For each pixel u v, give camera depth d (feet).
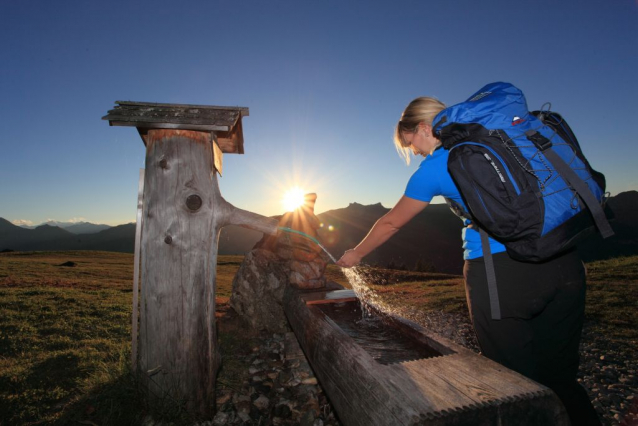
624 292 23.63
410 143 7.72
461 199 6.53
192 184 9.04
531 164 5.46
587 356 13.61
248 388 10.73
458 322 20.11
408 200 6.95
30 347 13.16
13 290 26.86
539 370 6.60
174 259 8.89
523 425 4.63
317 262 14.33
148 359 8.83
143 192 9.18
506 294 6.14
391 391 4.97
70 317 18.44
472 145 5.65
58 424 8.18
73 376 10.57
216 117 9.08
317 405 9.82
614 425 8.80
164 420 8.57
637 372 12.00
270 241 18.33
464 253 7.02
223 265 103.30
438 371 5.57
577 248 6.48
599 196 5.75
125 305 23.22
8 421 8.25
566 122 6.38
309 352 9.19
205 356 9.13
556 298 6.20
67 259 102.99
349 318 11.76
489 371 5.53
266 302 15.89
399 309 24.14
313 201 14.96
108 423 8.29
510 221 5.31
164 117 8.84
